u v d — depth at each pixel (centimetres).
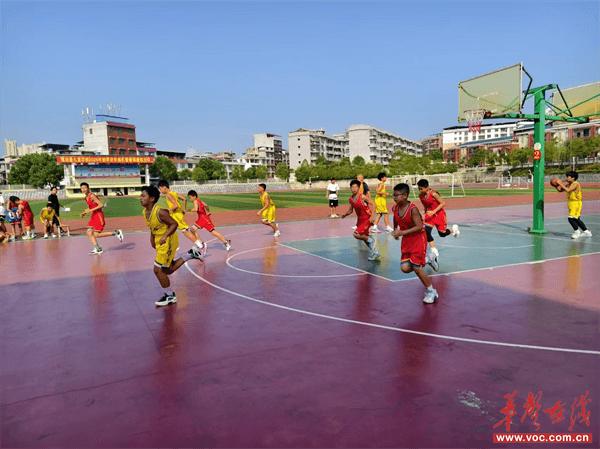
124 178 8025
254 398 362
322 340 489
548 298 634
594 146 6738
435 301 629
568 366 409
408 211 609
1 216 1492
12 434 320
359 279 784
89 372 423
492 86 1327
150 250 1209
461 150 12381
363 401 352
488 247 1098
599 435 303
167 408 350
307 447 293
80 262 1047
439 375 395
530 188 5416
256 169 10625
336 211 2606
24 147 15662
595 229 1409
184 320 576
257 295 691
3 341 516
